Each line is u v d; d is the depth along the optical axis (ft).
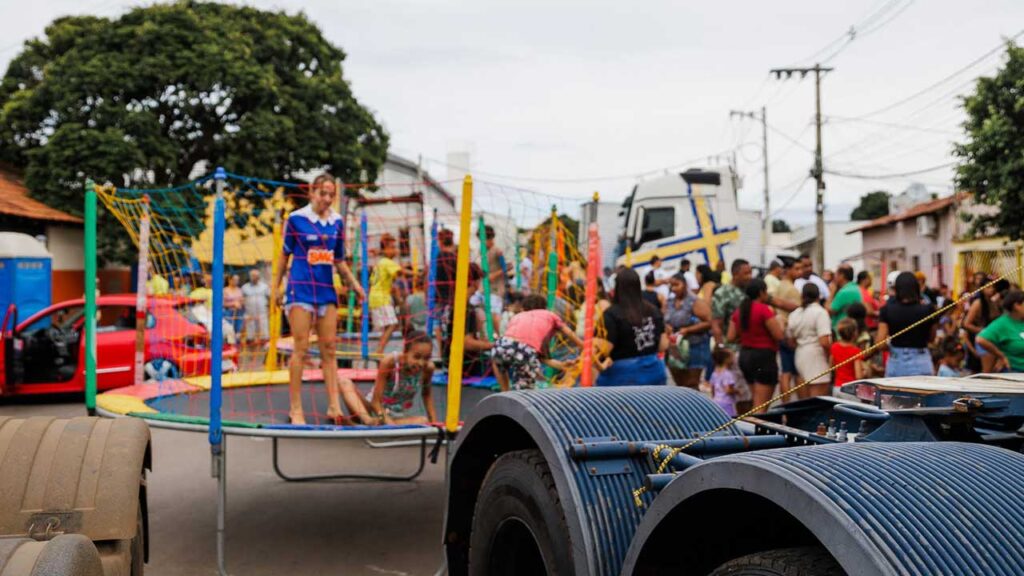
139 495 13.39
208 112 82.17
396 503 24.29
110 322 42.14
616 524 10.07
